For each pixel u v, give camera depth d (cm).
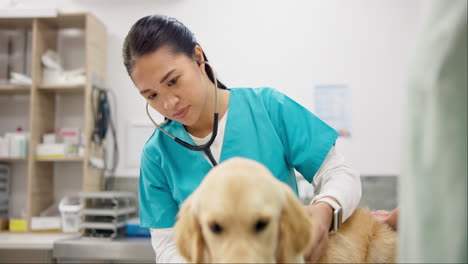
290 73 314
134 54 95
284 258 58
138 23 99
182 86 97
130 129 320
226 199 54
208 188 57
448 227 28
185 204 65
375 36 311
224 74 318
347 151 306
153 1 328
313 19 316
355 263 81
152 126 319
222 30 321
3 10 296
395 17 310
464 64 28
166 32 97
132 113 322
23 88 306
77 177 322
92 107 300
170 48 96
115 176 317
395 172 302
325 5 316
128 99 323
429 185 29
